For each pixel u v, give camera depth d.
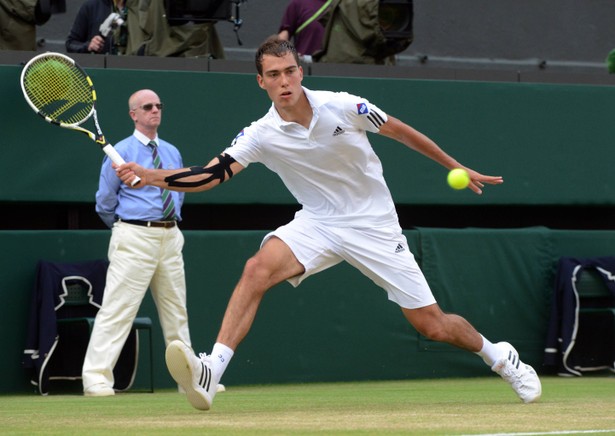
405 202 24.16
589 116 25.75
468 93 24.75
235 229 24.88
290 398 17.39
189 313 22.36
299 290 23.17
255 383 22.72
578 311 24.17
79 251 21.73
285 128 13.55
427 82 24.45
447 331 14.38
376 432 10.66
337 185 13.92
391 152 24.08
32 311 20.97
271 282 13.62
